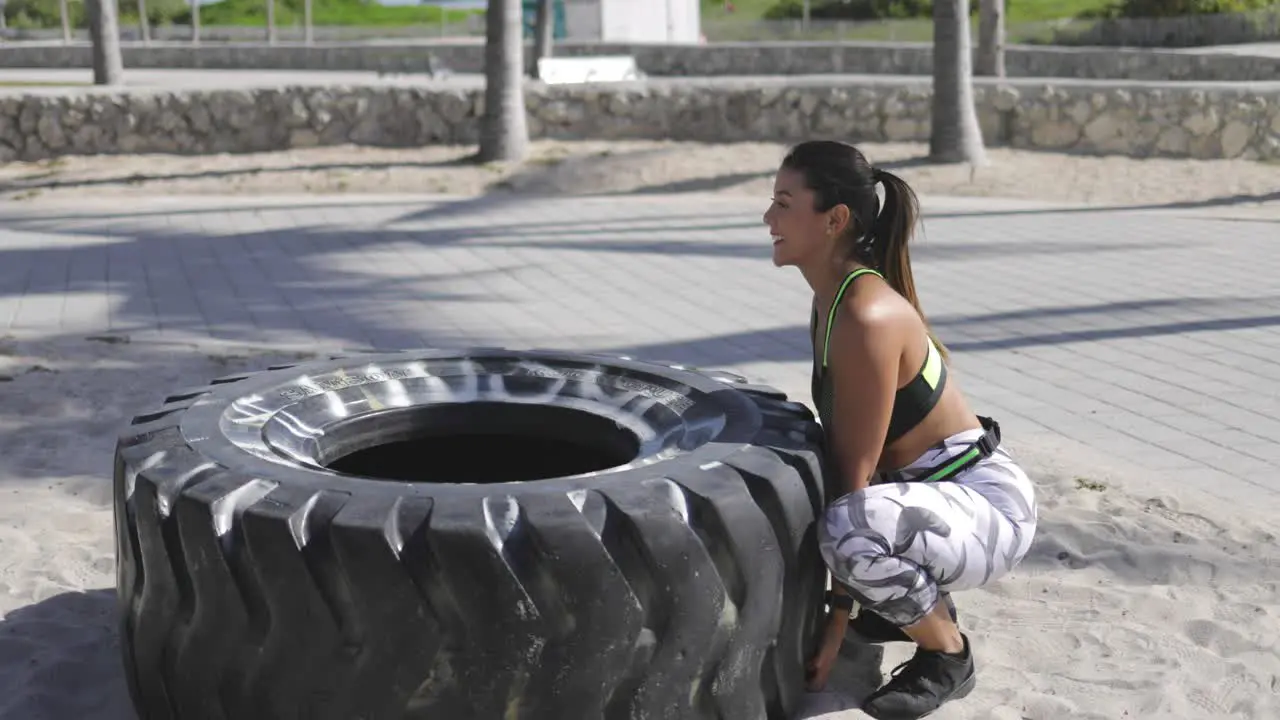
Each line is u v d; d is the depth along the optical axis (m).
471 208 13.43
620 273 9.80
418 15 71.25
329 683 2.50
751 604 2.67
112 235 11.67
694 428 3.11
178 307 8.49
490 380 3.56
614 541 2.48
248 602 2.51
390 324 8.00
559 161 15.53
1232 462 5.33
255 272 9.80
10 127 16.20
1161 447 5.55
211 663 2.60
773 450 2.86
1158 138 15.53
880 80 16.73
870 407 2.87
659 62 27.72
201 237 11.53
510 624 2.43
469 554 2.39
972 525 2.92
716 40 38.81
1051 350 7.36
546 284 9.36
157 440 2.88
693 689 2.62
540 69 18.95
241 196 14.48
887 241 2.97
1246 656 3.46
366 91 16.59
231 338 7.57
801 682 2.97
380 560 2.40
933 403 3.00
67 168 15.73
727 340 7.63
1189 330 7.81
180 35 46.78
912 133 16.45
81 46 33.62
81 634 3.61
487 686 2.46
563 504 2.51
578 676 2.49
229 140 16.58
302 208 13.38
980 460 3.06
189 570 2.57
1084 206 13.28
